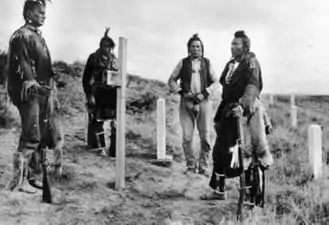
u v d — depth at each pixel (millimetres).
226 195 6277
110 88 7879
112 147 8000
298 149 9312
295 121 13008
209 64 7598
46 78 6055
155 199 6117
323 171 7680
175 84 7551
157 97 11945
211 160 8539
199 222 5391
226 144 5797
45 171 5703
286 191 6617
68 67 12406
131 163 7758
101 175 6895
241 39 5945
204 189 6703
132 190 6395
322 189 6734
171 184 6867
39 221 5094
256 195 5820
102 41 7969
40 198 5695
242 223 5297
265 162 5844
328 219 5738
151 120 10766
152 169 7547
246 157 5797
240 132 5668
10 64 5863
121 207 5680
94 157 7770
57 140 6250
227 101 5898
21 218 5090
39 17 6051
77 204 5641
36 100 5859
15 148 7285
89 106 7984
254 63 5801
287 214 5805
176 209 5758
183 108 7562
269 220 5492
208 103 7520
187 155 7617
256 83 5766
